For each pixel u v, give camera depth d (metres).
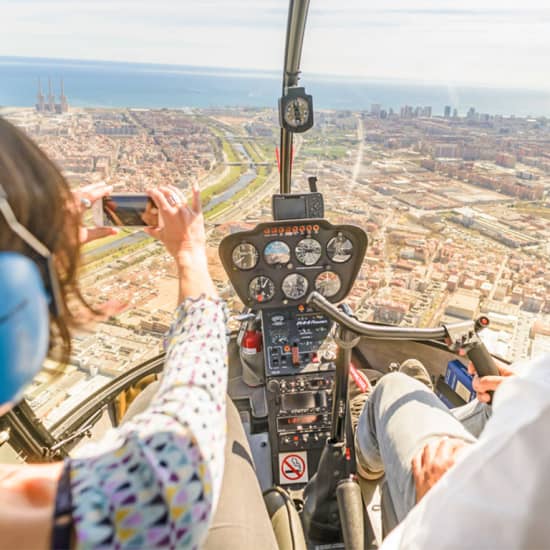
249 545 1.09
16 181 0.49
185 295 0.83
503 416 0.71
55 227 0.54
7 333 0.48
